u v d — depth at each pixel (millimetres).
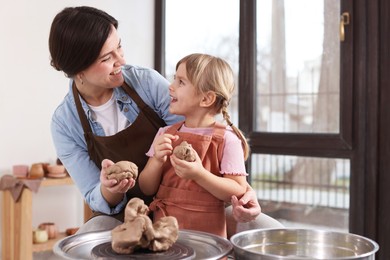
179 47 3471
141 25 3484
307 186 2865
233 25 3186
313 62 2816
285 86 2928
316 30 2799
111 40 1377
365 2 2561
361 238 979
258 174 3047
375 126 2547
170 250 961
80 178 1509
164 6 3527
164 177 1360
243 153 1363
